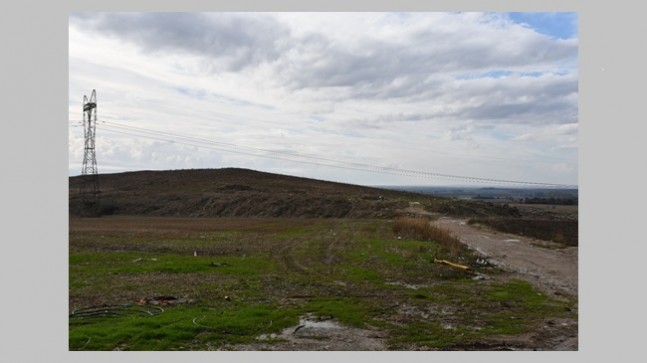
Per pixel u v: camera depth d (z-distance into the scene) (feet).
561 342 35.55
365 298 48.29
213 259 71.00
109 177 338.75
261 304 44.83
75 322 37.63
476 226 144.15
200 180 329.11
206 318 38.81
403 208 211.82
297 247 90.38
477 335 36.88
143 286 51.60
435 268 65.46
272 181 337.31
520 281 59.82
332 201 228.63
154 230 131.34
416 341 35.35
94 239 100.22
